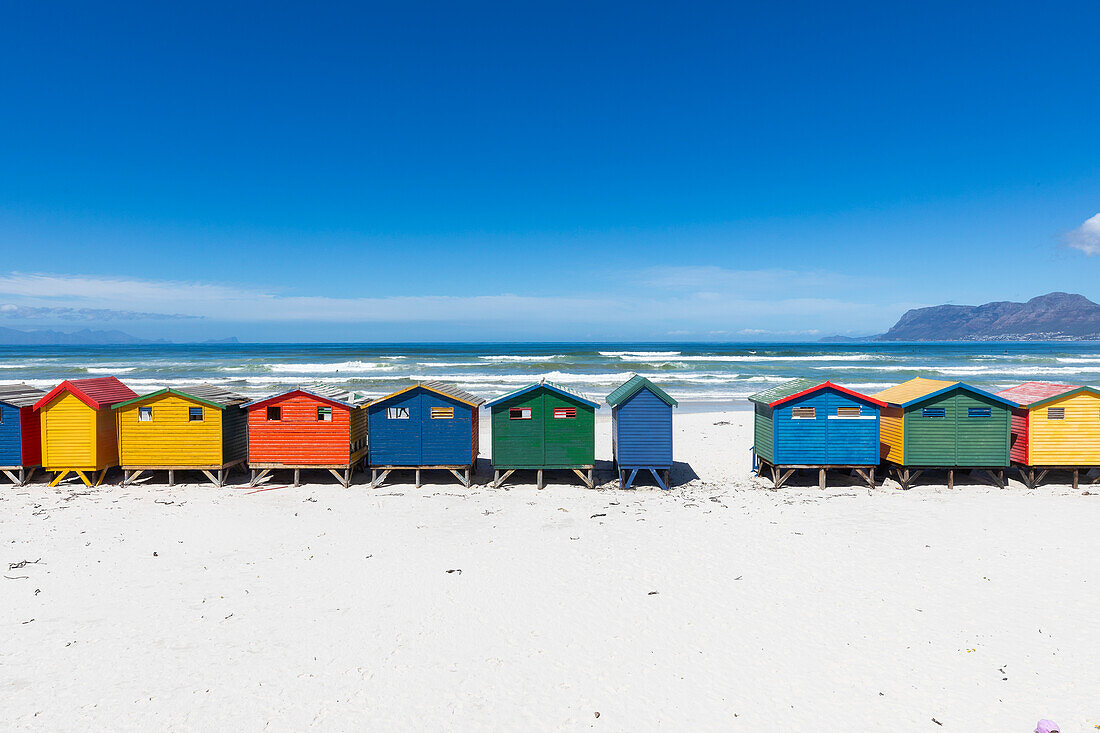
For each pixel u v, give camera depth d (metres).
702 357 88.56
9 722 7.39
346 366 66.38
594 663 8.84
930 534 14.31
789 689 8.16
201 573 12.08
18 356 98.81
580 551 13.37
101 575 11.93
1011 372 60.69
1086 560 12.57
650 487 19.11
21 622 9.95
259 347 165.38
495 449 18.64
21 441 18.59
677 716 7.60
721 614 10.34
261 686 8.21
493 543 13.89
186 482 19.34
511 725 7.43
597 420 32.88
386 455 18.70
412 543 13.88
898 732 7.25
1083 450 17.97
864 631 9.70
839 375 58.72
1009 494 17.83
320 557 12.98
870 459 18.41
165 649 9.14
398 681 8.36
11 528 14.71
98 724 7.40
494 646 9.31
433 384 19.64
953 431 18.23
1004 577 11.75
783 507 16.75
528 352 113.75
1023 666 8.62
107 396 19.42
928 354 107.62
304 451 18.78
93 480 19.03
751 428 30.42
